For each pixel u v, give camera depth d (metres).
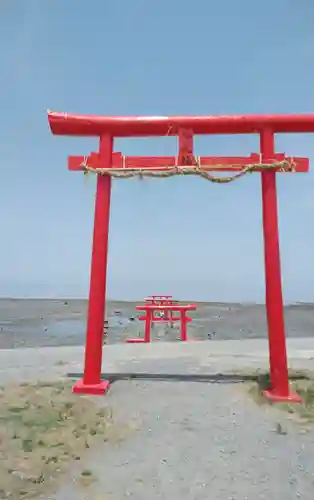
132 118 6.82
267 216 6.65
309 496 3.67
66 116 6.79
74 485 3.74
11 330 20.00
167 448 4.62
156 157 6.96
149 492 3.68
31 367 8.53
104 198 6.82
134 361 9.14
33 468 3.98
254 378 7.41
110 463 4.21
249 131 6.88
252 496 3.66
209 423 5.37
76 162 6.93
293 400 6.15
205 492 3.71
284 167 6.65
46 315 29.50
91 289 6.77
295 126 6.76
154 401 6.19
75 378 7.50
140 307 15.29
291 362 9.20
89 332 6.73
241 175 6.75
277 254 6.56
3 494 3.50
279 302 6.47
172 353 10.27
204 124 6.80
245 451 4.58
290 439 4.90
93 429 5.05
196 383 7.13
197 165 6.75
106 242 6.81
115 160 6.97
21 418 5.29
